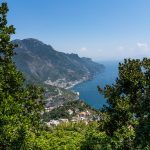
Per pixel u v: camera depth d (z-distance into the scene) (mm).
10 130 22875
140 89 30328
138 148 22828
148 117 23625
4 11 31188
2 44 30766
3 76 29031
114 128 30969
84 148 32969
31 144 26281
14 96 30234
